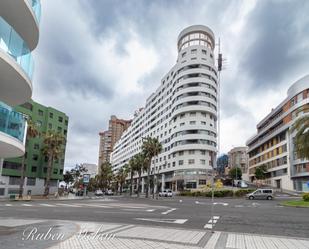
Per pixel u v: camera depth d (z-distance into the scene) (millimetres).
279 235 11750
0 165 18922
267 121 100625
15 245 8180
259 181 103250
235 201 45250
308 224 15414
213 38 106750
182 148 89000
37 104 74062
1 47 10547
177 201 44656
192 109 89500
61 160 80250
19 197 43719
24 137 13156
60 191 71250
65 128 83250
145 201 43844
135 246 8445
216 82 95500
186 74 93500
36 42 14164
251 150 116625
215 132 92000
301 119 33719
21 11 11805
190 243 9234
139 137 135625
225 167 117000
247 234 11625
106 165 121375
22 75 11539
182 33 107500
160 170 103875
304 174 67125
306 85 70188
